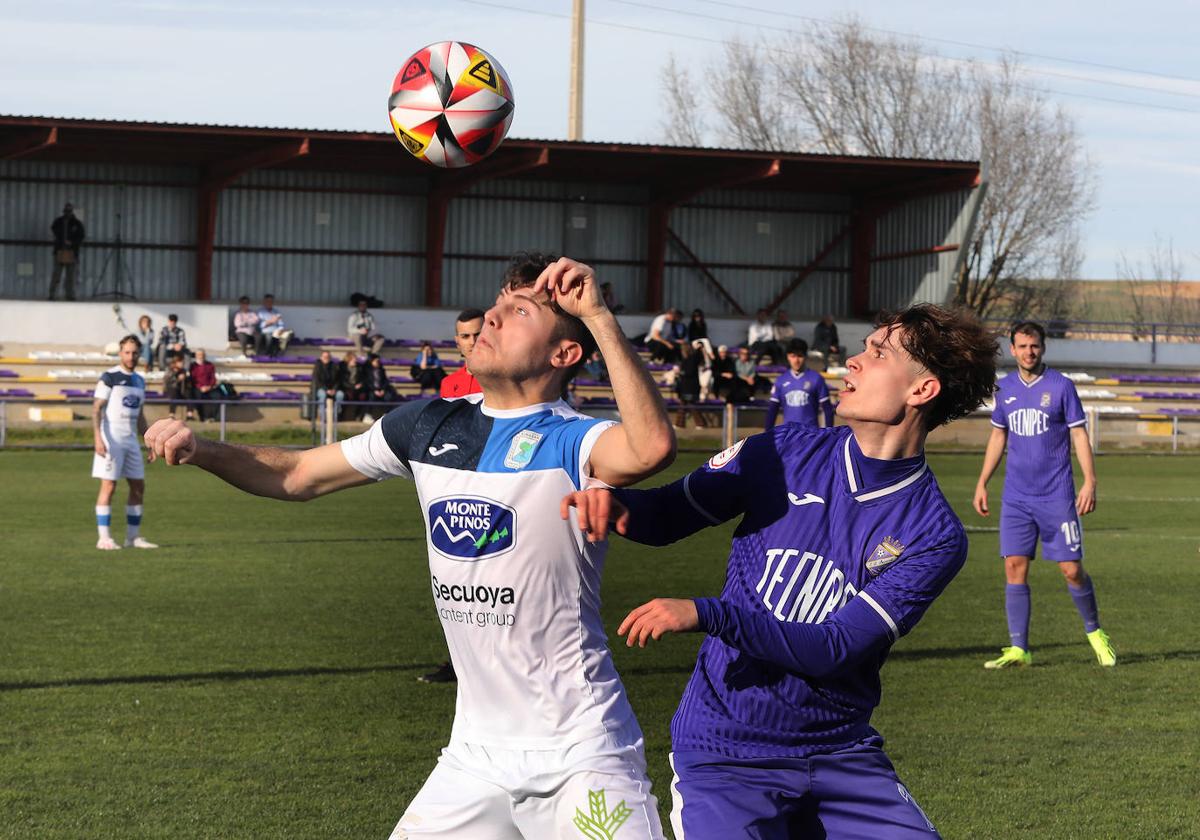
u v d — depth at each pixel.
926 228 34.50
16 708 6.52
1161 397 33.12
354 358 25.36
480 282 34.75
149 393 25.62
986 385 3.15
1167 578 12.02
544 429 3.11
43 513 15.59
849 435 3.22
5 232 31.34
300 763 5.63
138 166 32.12
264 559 12.09
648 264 35.50
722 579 11.39
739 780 3.12
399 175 33.47
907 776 5.67
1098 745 6.21
